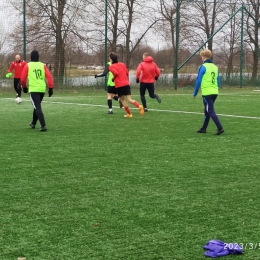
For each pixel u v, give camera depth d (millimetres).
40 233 4402
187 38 30406
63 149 8508
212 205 5277
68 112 14914
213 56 31578
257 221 4770
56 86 26234
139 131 10766
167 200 5449
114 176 6543
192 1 29438
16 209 5102
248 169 7012
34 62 10781
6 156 7855
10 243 4168
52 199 5465
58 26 26938
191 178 6461
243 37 30781
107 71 14289
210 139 9719
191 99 20828
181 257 3900
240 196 5633
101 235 4359
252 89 29500
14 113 14656
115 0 29891
